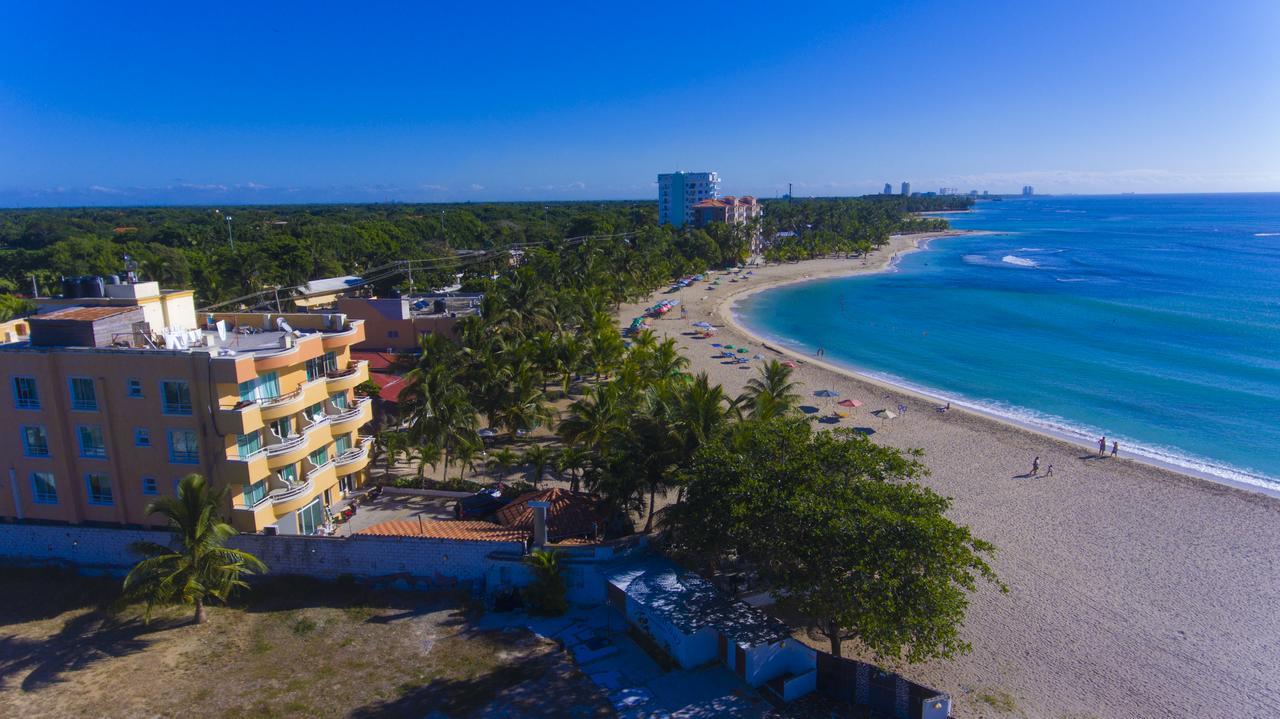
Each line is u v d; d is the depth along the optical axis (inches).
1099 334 4793.3
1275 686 1330.0
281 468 1700.3
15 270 5743.1
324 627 1424.7
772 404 2011.6
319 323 2001.7
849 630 1391.5
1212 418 3051.2
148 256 5009.8
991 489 2241.6
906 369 4008.4
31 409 1606.8
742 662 1261.1
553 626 1433.3
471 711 1181.7
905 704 1175.6
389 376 2778.1
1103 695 1300.4
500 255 6190.9
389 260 5826.8
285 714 1168.8
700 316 5585.6
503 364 2588.6
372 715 1170.0
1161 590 1653.5
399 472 2185.0
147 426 1582.2
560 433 2159.2
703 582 1469.0
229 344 1800.0
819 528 1213.7
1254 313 5344.5
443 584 1566.2
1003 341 4685.0
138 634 1390.3
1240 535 1924.2
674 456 1635.1
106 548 1610.5
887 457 1400.1
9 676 1251.8
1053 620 1533.0
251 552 1592.0
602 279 5383.9
